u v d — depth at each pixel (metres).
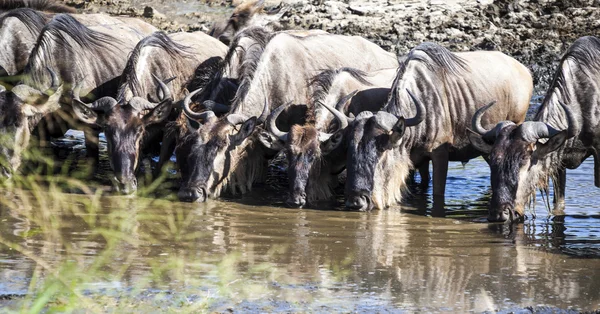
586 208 21.12
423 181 24.05
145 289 13.85
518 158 19.66
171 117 25.58
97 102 22.61
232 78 24.75
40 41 24.73
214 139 21.64
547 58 39.62
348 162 20.64
